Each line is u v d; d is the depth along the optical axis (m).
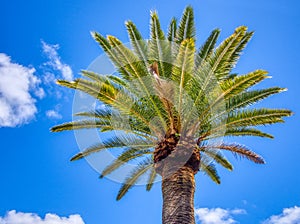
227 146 11.80
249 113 10.53
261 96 10.41
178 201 9.41
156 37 11.45
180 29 11.56
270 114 10.52
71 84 9.53
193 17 11.66
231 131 11.64
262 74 9.77
